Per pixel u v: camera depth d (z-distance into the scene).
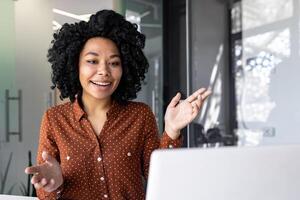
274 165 0.66
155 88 4.04
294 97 3.76
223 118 4.25
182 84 4.25
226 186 0.64
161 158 0.64
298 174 0.67
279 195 0.66
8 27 3.36
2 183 3.34
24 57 3.34
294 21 3.73
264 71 4.03
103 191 1.31
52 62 1.44
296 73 3.74
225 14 4.28
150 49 4.04
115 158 1.32
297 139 3.75
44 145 1.35
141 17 3.89
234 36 4.25
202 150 0.64
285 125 3.87
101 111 1.36
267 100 4.01
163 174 0.64
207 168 0.64
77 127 1.34
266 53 4.00
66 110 1.38
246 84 4.18
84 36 1.33
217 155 0.64
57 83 1.43
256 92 4.10
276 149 0.66
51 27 3.36
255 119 4.11
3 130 3.34
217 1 4.30
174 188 0.64
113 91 1.34
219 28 4.30
